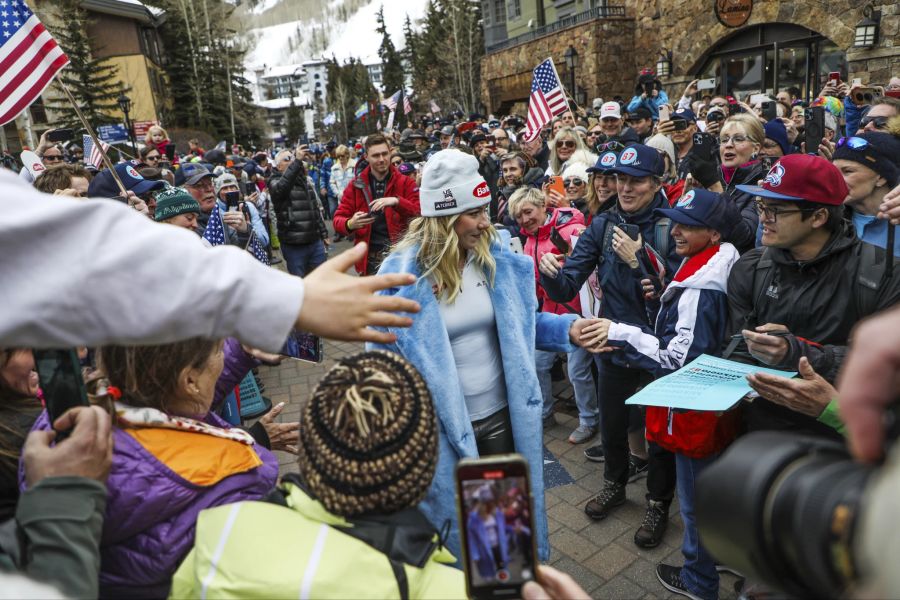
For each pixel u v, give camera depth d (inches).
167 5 1604.3
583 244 135.0
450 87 1856.5
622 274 130.3
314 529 41.8
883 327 23.1
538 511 92.9
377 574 39.8
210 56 1721.2
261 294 30.6
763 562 25.2
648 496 128.3
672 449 99.1
